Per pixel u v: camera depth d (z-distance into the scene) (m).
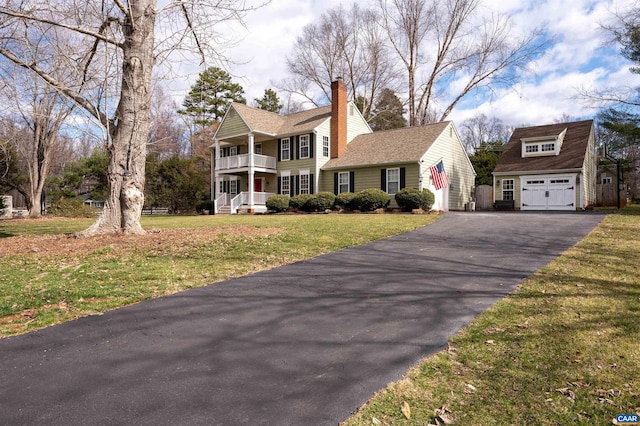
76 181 34.31
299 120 26.41
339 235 10.44
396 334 4.00
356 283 5.89
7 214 29.73
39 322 4.28
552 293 5.18
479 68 31.25
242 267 6.91
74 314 4.55
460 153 24.73
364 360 3.43
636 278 5.73
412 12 31.69
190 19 10.63
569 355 3.44
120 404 2.72
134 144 10.23
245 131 24.89
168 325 4.24
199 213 28.11
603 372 3.14
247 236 10.12
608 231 10.19
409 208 19.19
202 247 8.62
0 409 2.64
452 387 2.97
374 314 4.58
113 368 3.26
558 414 2.61
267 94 44.97
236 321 4.36
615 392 2.85
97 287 5.55
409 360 3.42
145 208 34.97
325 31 35.41
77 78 10.41
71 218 24.52
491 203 25.53
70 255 7.91
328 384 3.01
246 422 2.52
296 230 11.45
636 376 3.06
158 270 6.60
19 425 2.46
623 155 33.50
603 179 37.59
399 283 5.87
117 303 4.93
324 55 36.16
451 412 2.65
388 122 37.69
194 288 5.64
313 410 2.66
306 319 4.43
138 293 5.33
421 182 19.95
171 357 3.47
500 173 23.20
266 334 4.00
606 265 6.57
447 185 22.78
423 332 4.05
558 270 6.37
